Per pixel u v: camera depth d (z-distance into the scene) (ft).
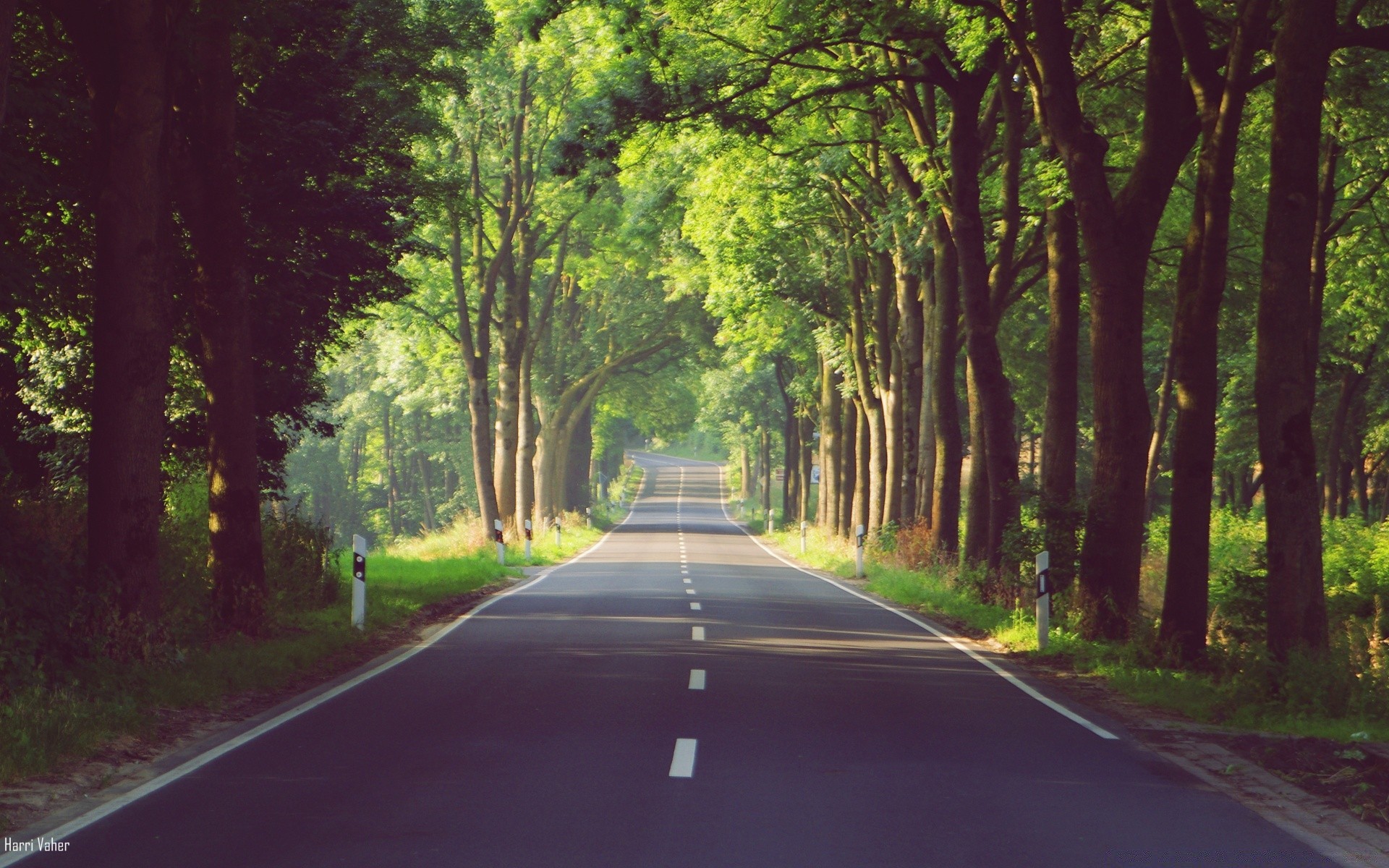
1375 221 106.42
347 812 28.22
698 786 31.27
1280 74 49.29
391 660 57.98
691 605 90.84
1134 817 29.12
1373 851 26.84
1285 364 49.73
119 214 50.21
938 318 109.19
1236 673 53.31
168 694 44.32
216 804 29.04
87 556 51.19
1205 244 60.03
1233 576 61.31
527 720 41.16
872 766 34.47
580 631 71.51
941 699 48.32
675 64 86.79
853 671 55.98
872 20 78.28
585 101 85.30
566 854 24.66
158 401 51.42
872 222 130.31
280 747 36.42
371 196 77.77
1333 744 39.52
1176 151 67.77
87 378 76.23
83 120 57.16
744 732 39.37
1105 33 96.27
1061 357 80.69
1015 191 93.71
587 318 236.02
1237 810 30.35
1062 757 37.01
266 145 73.00
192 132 63.21
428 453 368.89
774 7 85.61
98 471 50.39
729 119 84.53
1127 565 69.05
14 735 33.53
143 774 32.94
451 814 28.07
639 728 39.83
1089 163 66.85
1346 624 70.54
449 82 94.58
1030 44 78.13
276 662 54.08
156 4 50.16
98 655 46.24
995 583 87.71
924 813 28.89
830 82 96.58
